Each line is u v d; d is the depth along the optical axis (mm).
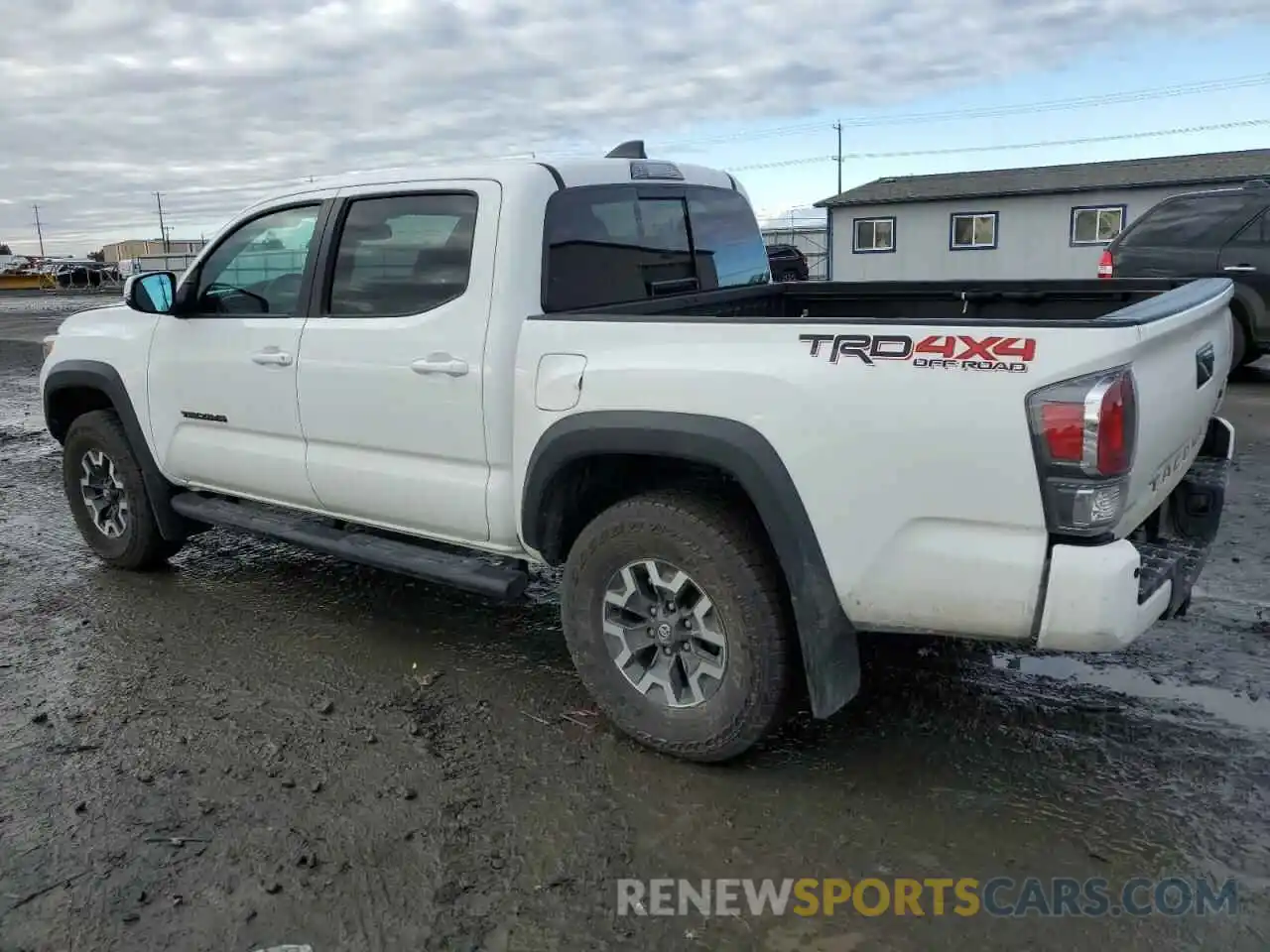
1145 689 3732
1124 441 2580
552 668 4129
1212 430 3740
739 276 4863
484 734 3588
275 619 4734
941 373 2719
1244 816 2947
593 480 3525
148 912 2686
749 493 2992
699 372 3061
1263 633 4180
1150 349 2740
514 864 2850
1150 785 3119
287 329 4234
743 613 3088
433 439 3801
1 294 50938
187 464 4852
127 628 4664
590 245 3855
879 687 3822
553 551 3596
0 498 7422
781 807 3084
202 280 4684
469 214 3674
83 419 5301
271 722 3711
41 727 3711
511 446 3598
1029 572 2684
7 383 14555
